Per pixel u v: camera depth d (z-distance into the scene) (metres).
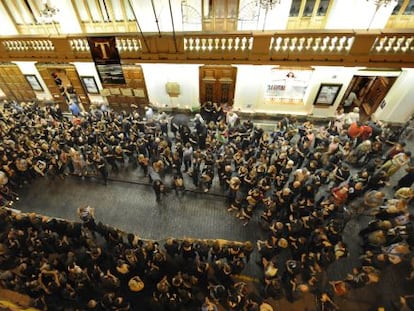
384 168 10.13
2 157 12.07
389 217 8.93
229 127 13.21
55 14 13.93
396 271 9.01
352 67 12.34
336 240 8.48
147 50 13.40
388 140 12.27
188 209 11.42
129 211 11.60
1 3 14.12
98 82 16.28
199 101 15.88
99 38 13.09
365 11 11.50
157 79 15.16
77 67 15.59
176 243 8.82
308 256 8.28
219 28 13.37
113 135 12.95
